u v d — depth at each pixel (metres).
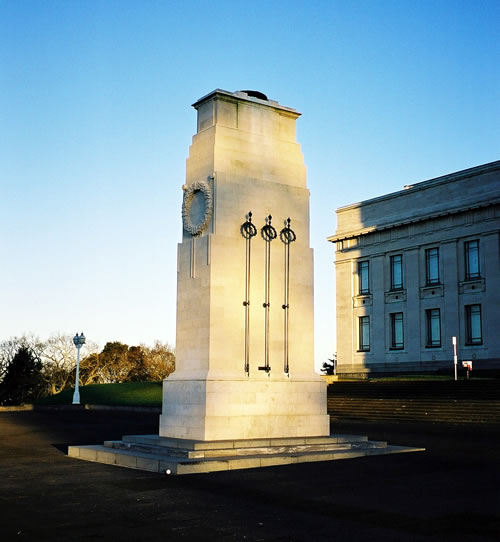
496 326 69.56
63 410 61.69
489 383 51.28
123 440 26.19
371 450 25.22
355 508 15.38
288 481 19.03
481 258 71.75
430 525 13.72
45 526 13.77
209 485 18.48
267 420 25.11
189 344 25.53
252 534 13.05
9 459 25.25
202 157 26.41
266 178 26.86
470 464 22.45
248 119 26.92
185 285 26.12
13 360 105.69
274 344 26.00
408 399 49.56
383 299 81.62
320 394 26.70
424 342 76.56
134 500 16.44
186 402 24.75
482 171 72.12
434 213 75.88
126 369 125.00
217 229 25.23
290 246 27.03
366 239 84.56
